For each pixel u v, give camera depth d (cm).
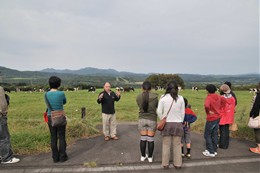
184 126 624
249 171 549
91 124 943
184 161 609
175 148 562
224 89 705
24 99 2798
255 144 754
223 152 675
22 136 746
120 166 575
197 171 548
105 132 792
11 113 1611
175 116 562
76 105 2078
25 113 1611
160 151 686
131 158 624
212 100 636
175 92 569
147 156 628
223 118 693
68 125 852
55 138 591
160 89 5556
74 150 687
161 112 564
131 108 1911
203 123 1022
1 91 571
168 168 564
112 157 630
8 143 588
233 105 698
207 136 647
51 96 579
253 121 653
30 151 667
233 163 596
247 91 4638
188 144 626
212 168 565
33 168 560
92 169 556
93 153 661
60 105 586
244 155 652
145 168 563
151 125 589
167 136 562
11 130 921
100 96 777
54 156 590
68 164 581
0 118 570
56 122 567
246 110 1506
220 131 708
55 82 592
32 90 5216
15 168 559
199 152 675
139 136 854
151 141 593
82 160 607
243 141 788
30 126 1067
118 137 837
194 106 2031
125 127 1023
